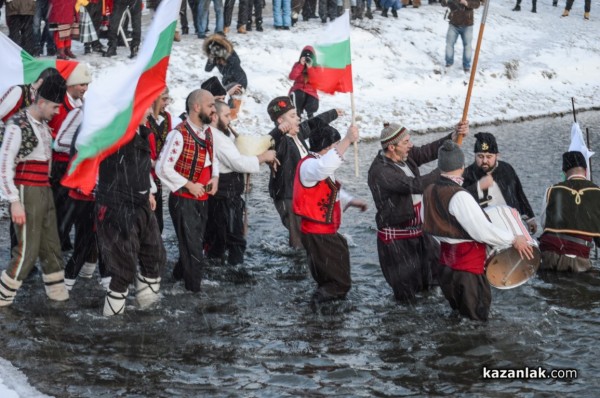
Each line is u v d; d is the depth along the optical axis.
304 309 9.46
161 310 9.27
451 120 21.94
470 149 18.84
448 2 25.38
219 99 10.51
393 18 27.58
